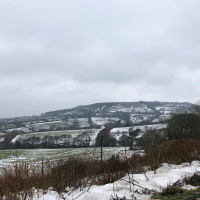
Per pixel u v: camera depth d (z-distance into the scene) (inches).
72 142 1587.1
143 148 436.8
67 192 216.1
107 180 277.4
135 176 269.1
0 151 1813.5
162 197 192.5
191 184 237.0
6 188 191.5
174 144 453.7
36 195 209.5
